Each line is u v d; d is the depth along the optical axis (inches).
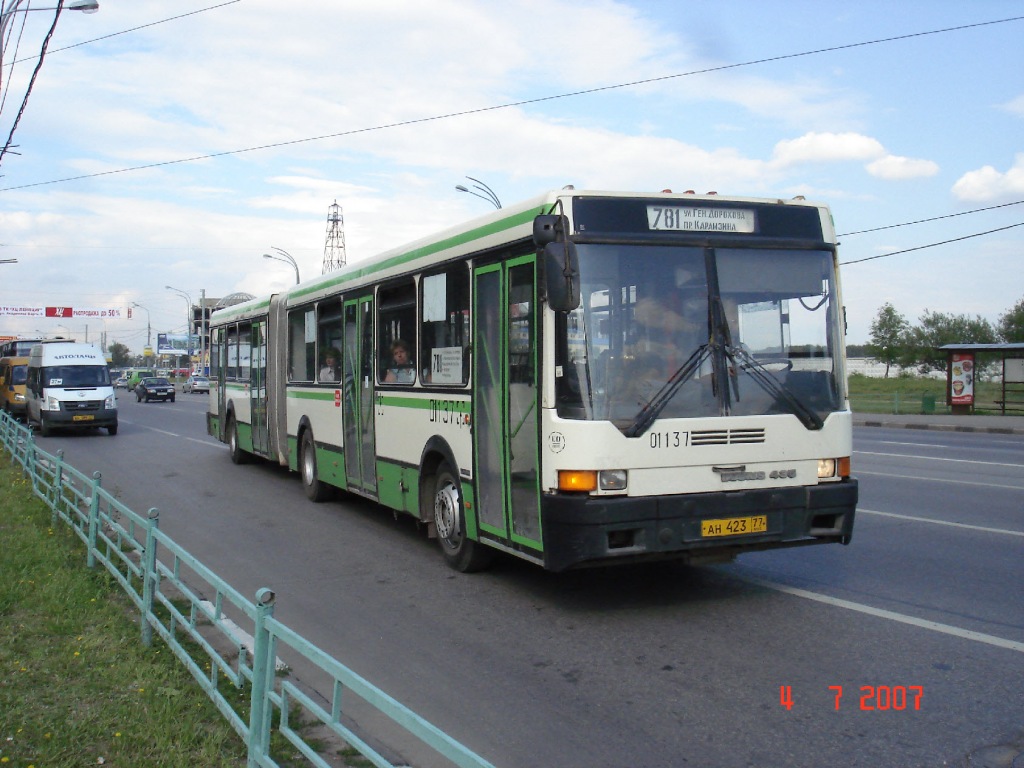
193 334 3294.8
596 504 247.0
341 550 385.4
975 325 2443.4
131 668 219.8
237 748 177.0
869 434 1039.6
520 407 277.7
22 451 597.0
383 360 400.2
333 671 134.8
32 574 309.9
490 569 341.1
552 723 195.8
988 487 534.3
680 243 267.4
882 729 187.3
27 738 180.5
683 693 210.5
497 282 293.1
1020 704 197.9
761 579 313.9
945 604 276.7
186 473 660.1
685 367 262.2
